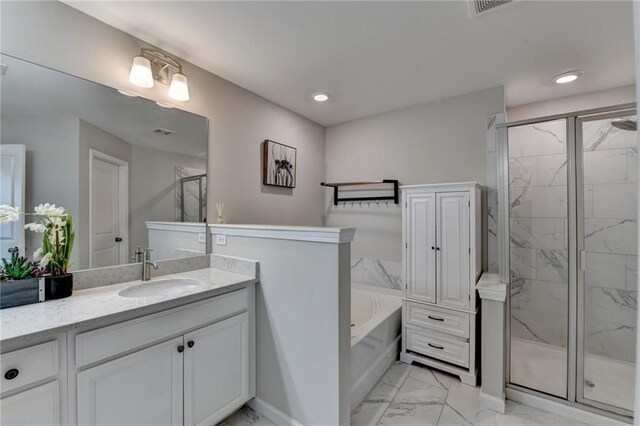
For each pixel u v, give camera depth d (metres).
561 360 2.12
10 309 1.23
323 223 3.51
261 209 2.65
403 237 2.50
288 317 1.70
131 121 1.75
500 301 1.89
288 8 1.50
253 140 2.56
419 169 2.85
